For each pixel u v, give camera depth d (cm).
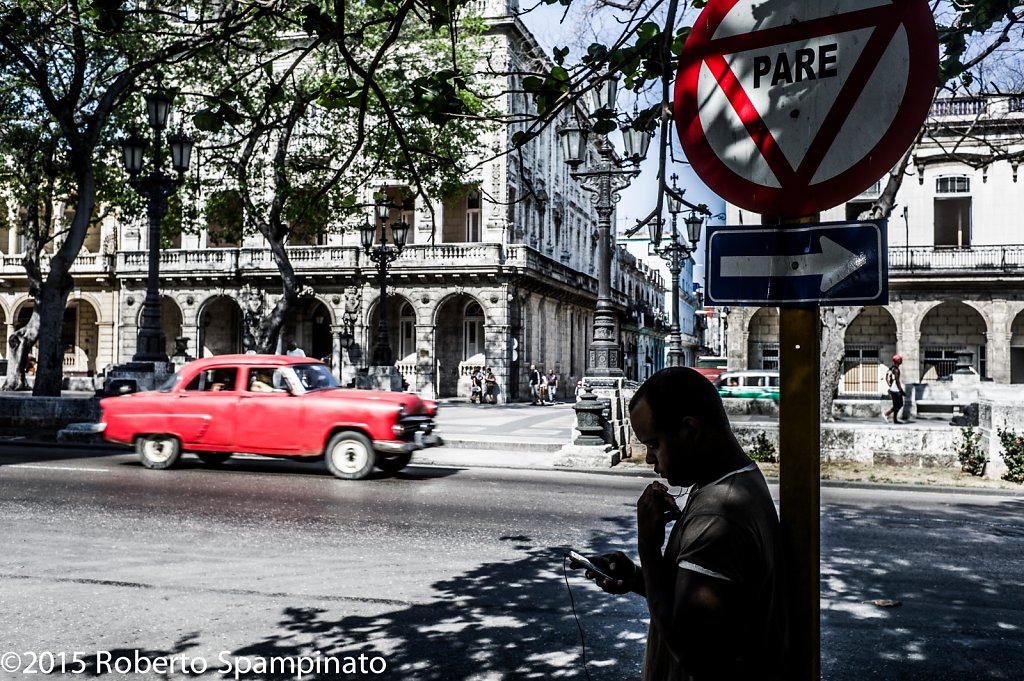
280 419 1175
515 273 3669
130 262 4056
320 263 3794
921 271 3328
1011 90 587
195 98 1703
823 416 1511
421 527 818
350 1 1590
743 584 168
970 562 703
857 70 198
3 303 4306
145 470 1205
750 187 210
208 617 527
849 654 477
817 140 202
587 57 406
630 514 906
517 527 825
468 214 3812
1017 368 3400
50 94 1595
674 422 187
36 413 1652
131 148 1686
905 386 2583
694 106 218
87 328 4381
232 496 985
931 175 3338
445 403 3550
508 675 435
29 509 884
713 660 165
